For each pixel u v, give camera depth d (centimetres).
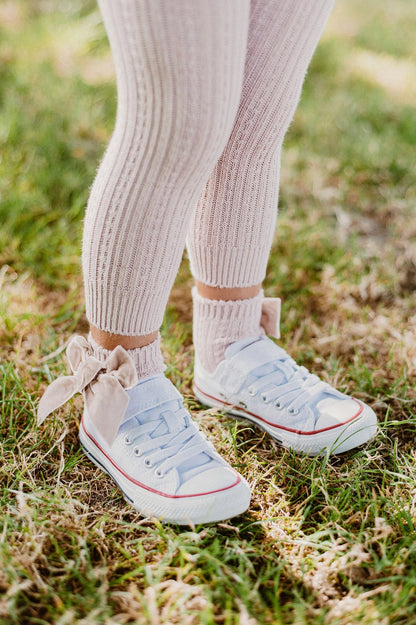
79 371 112
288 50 105
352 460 127
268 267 193
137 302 104
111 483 119
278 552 107
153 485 108
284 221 211
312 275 193
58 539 106
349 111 296
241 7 85
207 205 118
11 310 165
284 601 99
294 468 125
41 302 171
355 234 211
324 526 111
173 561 103
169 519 107
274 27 104
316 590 100
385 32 421
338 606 97
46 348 154
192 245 124
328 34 399
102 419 108
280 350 134
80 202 204
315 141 269
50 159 228
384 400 145
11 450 122
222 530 110
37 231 192
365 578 103
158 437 111
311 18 104
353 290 188
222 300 127
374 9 466
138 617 93
